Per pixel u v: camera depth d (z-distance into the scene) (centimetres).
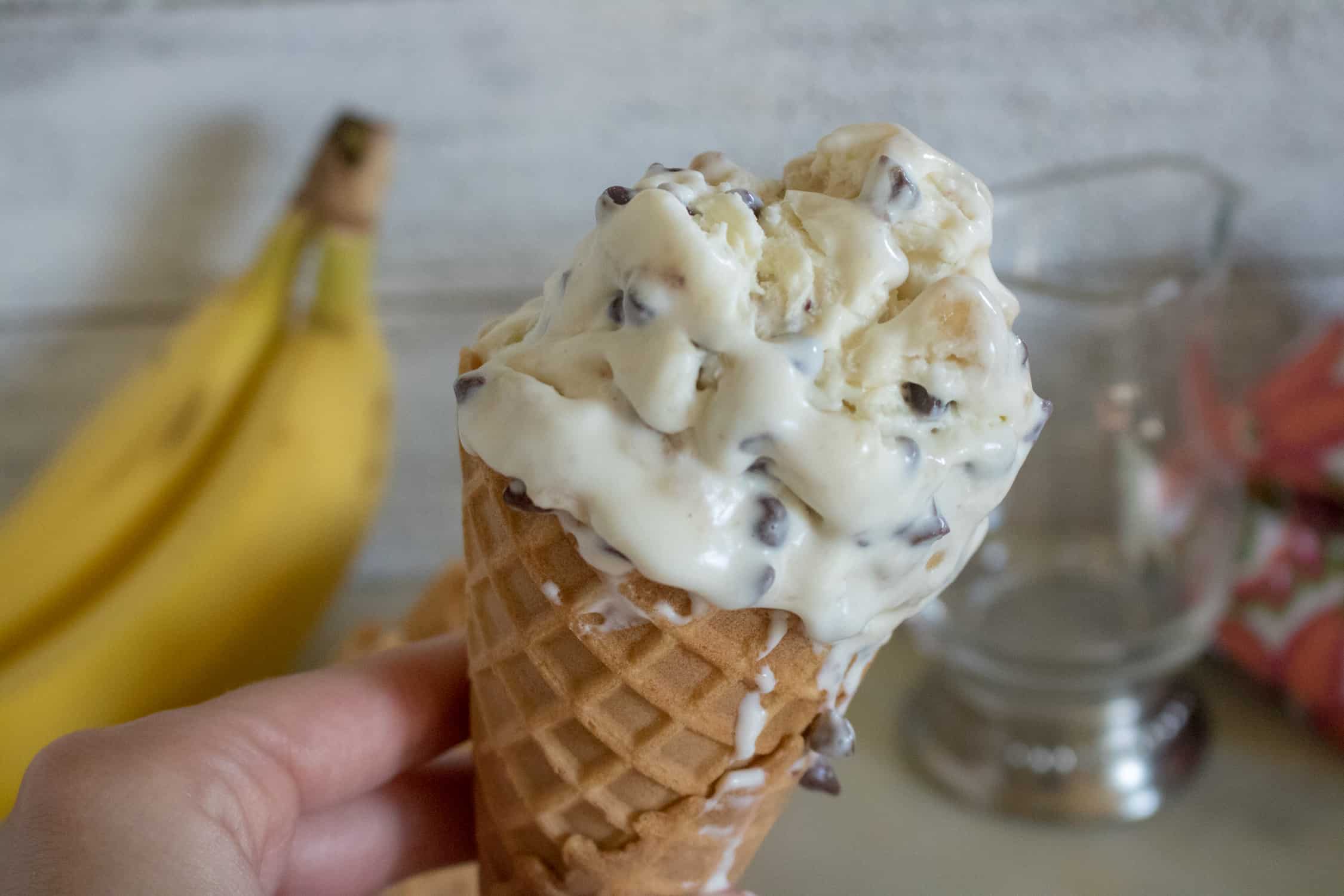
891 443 21
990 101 34
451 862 27
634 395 21
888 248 21
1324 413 32
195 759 23
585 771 23
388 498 38
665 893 24
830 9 33
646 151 34
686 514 21
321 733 25
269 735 24
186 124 34
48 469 35
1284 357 36
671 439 21
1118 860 31
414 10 33
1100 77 33
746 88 34
